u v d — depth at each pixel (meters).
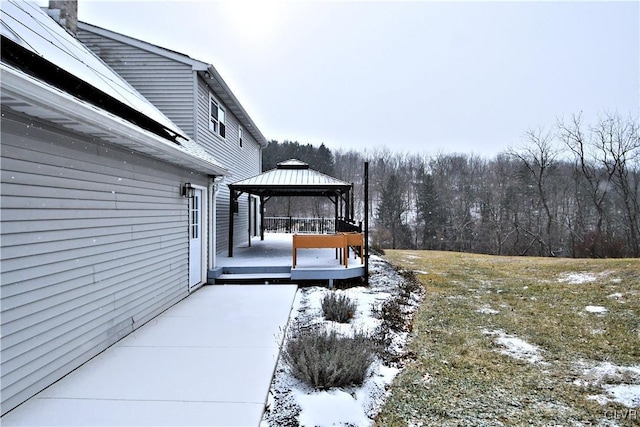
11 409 2.89
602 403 3.48
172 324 5.13
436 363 4.37
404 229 35.28
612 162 23.53
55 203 3.39
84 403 3.04
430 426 3.07
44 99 2.72
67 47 5.47
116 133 3.79
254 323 5.18
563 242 27.44
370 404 3.36
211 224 8.10
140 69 8.79
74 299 3.66
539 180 27.39
